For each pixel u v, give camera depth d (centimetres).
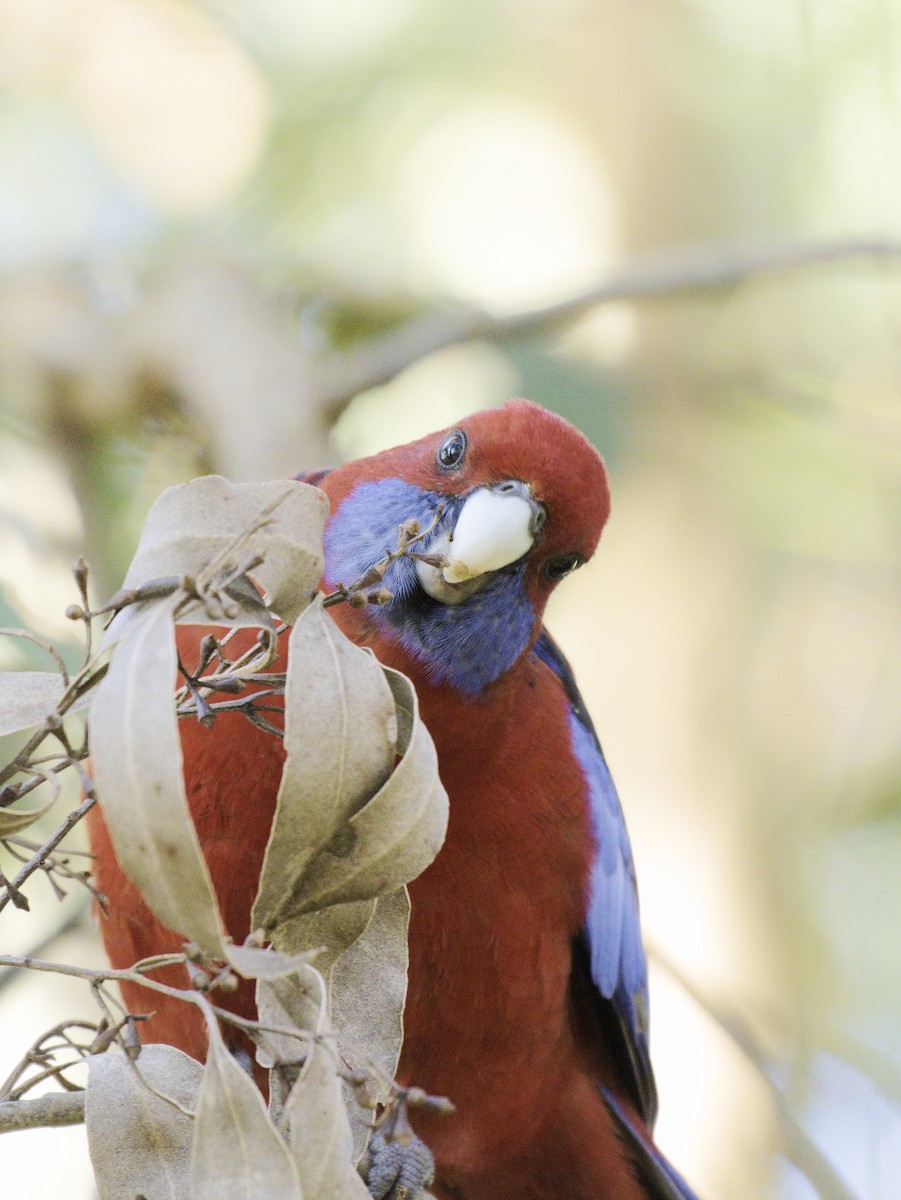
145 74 1266
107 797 343
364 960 409
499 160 1327
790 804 1346
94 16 1263
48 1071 398
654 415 1285
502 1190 779
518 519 604
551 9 1324
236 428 1009
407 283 1243
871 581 1220
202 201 1262
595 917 711
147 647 350
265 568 387
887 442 1246
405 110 1291
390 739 379
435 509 619
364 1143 399
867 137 1198
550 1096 732
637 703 1378
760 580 1370
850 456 1253
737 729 1370
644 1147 774
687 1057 1248
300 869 375
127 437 1091
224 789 577
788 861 1328
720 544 1364
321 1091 364
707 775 1362
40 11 1260
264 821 578
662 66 1388
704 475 1315
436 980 651
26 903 373
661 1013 1263
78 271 1153
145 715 343
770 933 1312
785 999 1266
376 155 1276
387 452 667
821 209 1249
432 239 1293
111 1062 405
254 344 1064
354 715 374
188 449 1088
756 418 1277
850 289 1298
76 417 1084
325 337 1194
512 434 621
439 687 619
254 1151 361
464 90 1309
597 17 1364
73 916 791
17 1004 987
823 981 1276
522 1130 732
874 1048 1134
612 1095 789
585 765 719
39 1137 1002
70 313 1122
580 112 1386
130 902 595
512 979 664
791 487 1265
